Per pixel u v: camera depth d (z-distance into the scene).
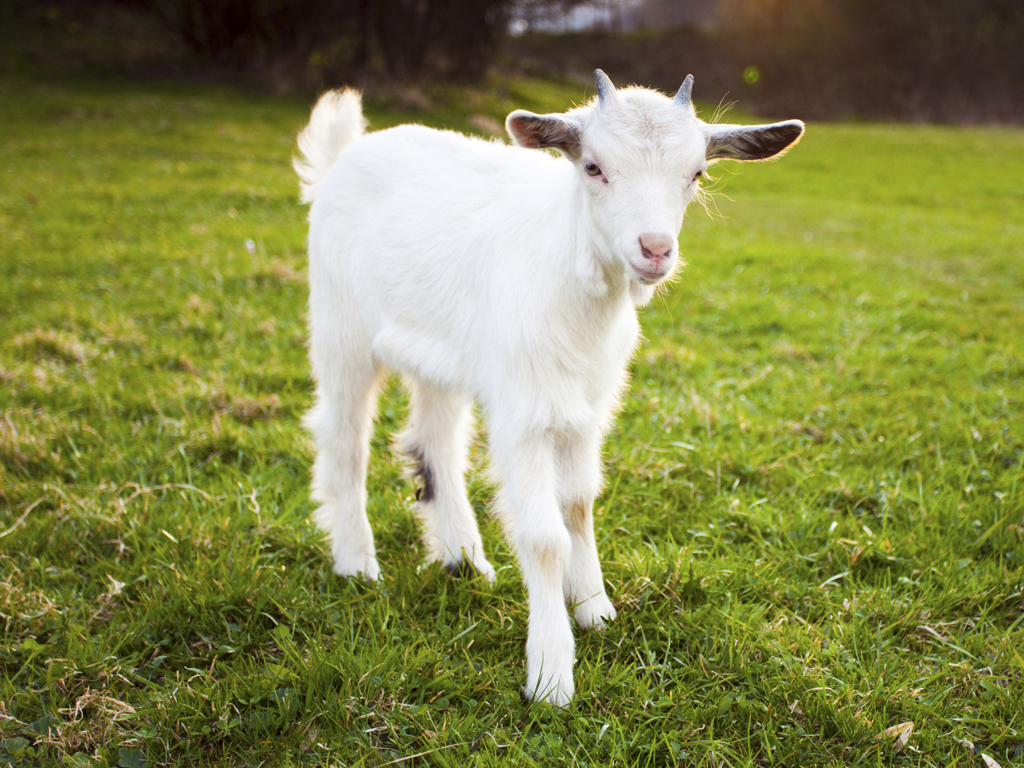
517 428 2.58
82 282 6.54
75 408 4.31
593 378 2.68
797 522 3.47
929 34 35.62
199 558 3.00
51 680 2.47
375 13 21.31
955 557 3.24
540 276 2.58
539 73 34.22
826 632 2.83
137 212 8.98
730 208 13.58
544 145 2.49
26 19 21.92
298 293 6.59
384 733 2.41
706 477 3.91
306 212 9.48
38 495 3.46
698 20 60.09
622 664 2.71
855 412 4.73
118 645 2.62
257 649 2.74
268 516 3.41
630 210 2.26
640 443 4.12
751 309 7.09
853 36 36.66
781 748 2.36
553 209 2.63
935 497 3.68
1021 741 2.42
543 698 2.50
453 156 3.15
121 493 3.56
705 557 3.31
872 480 3.83
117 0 25.00
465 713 2.50
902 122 34.94
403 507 3.60
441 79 24.31
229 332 5.57
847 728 2.42
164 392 4.50
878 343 6.25
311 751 2.33
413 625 2.82
